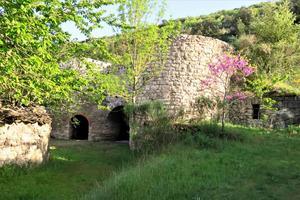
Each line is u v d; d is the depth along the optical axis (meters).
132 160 10.52
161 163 8.00
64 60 8.72
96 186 7.72
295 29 19.45
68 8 7.11
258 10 30.11
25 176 8.73
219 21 30.72
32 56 5.25
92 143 16.83
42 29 5.41
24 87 6.24
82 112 18.80
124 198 5.98
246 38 19.58
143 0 13.48
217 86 16.19
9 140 9.16
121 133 20.17
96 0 8.32
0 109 9.07
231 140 11.01
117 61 10.44
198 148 10.09
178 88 15.56
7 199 6.85
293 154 9.27
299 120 14.27
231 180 6.87
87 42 9.21
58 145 15.69
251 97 15.60
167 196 5.94
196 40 16.22
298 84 16.92
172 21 14.13
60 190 7.72
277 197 5.92
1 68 5.29
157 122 11.42
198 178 6.93
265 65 18.09
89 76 9.00
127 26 9.52
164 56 14.84
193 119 12.61
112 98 19.02
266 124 15.02
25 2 4.85
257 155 9.13
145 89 15.80
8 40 5.38
